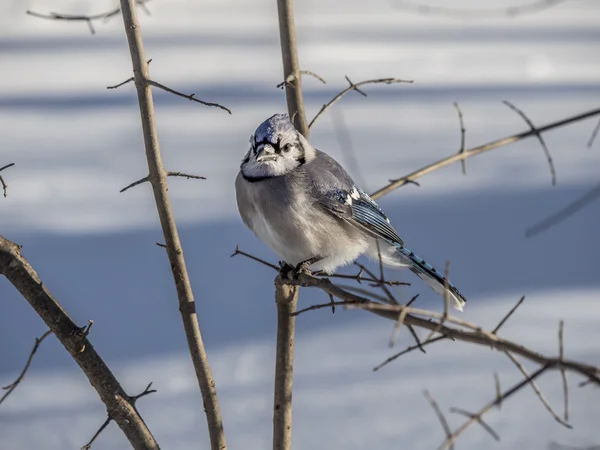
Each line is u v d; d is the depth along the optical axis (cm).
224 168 1517
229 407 771
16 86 2198
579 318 935
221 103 1995
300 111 650
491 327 911
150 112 486
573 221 1273
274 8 3011
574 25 2948
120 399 482
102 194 1395
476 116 1888
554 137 1744
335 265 694
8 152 1625
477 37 2780
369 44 2670
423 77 2264
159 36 2848
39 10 2972
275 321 958
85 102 2033
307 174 658
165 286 1048
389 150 1623
